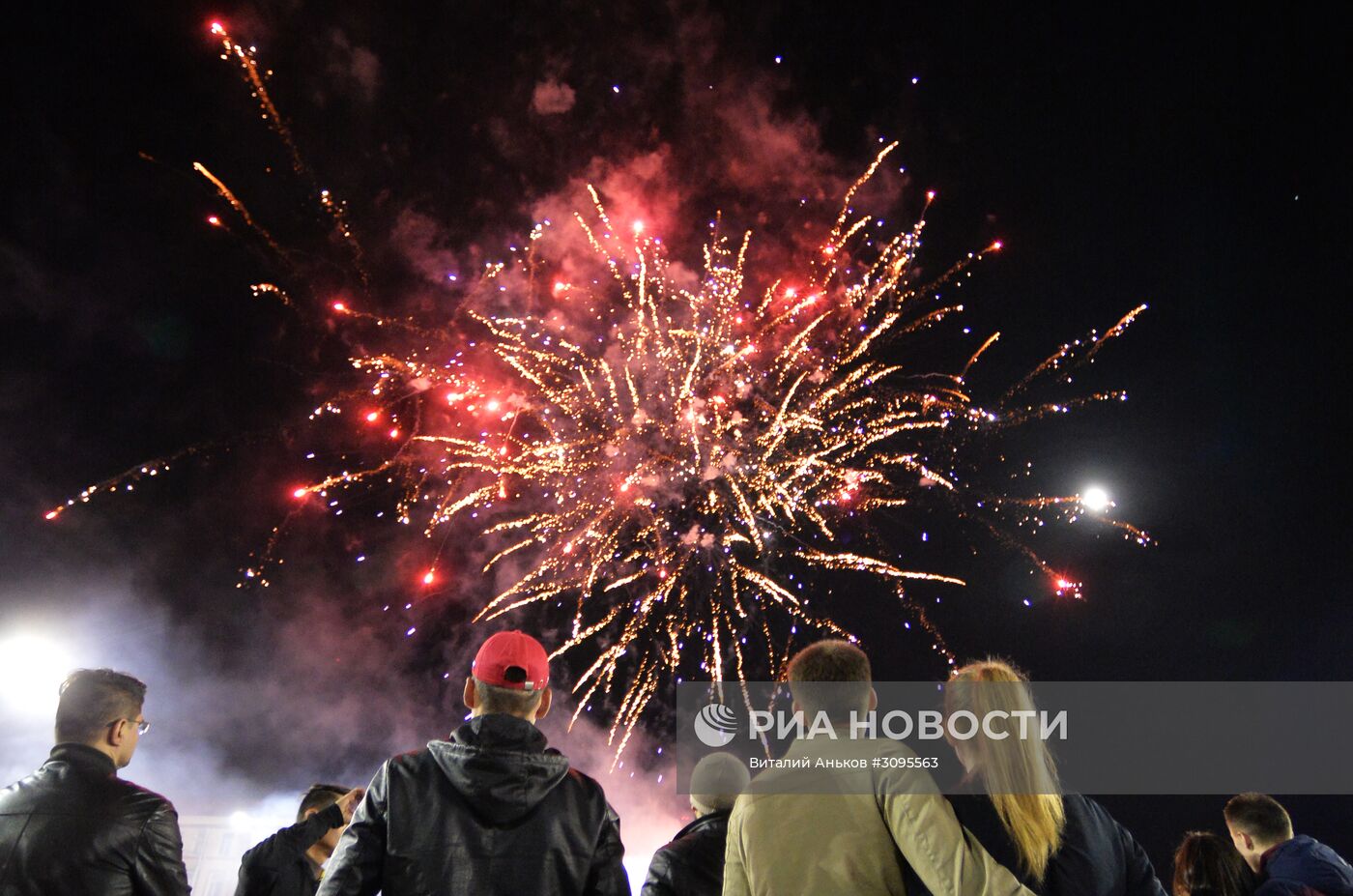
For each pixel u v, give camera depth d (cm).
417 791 288
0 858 302
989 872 265
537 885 279
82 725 330
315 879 351
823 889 276
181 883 322
